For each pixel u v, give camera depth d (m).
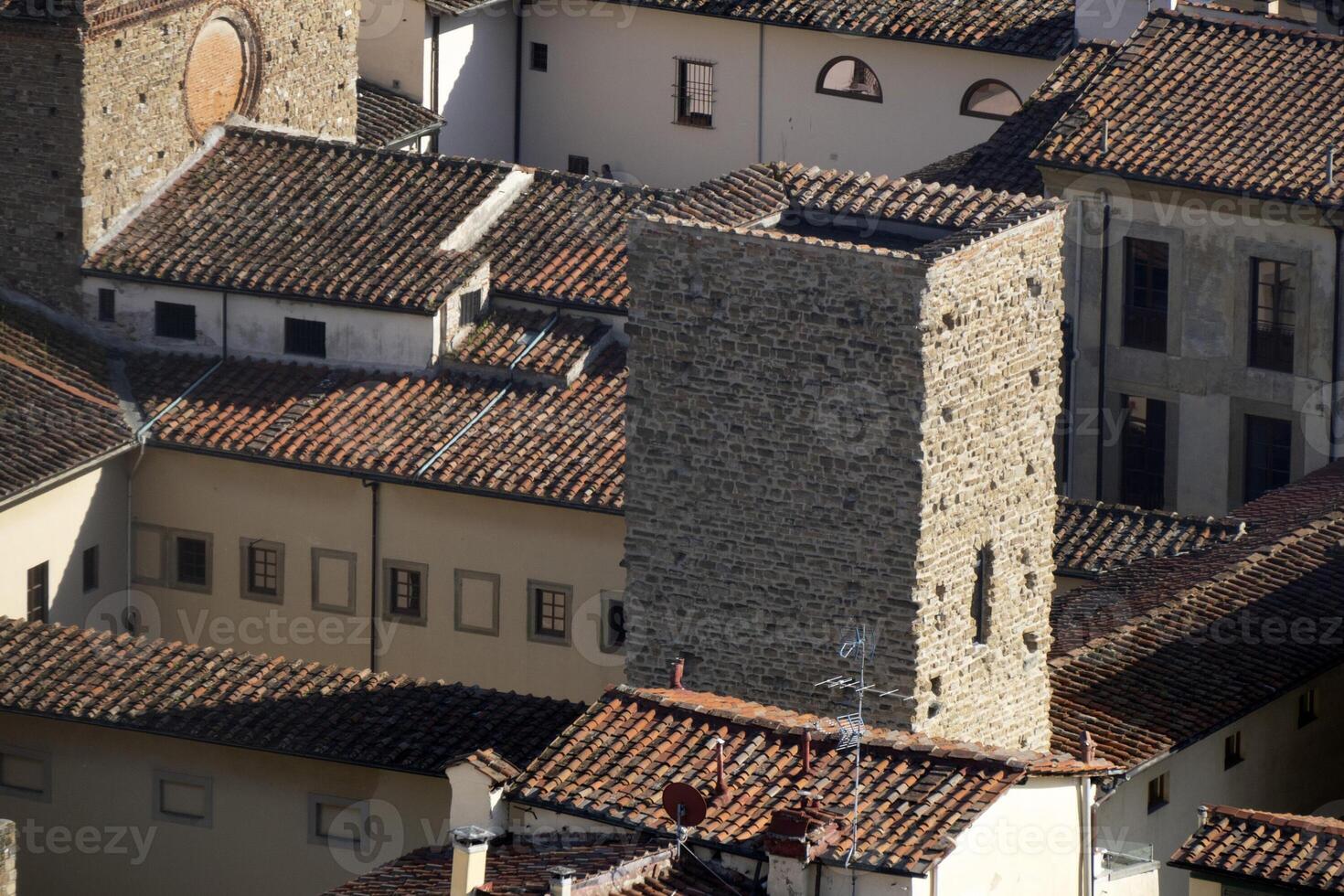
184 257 147.88
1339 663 131.12
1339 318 156.88
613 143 191.12
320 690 122.12
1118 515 141.50
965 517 113.19
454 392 143.75
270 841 121.38
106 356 147.88
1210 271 159.25
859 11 183.00
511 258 147.50
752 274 111.00
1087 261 161.38
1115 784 115.50
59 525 140.38
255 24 155.50
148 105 150.00
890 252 108.75
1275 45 163.38
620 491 136.75
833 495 111.81
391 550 141.38
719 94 187.88
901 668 112.12
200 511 143.75
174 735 120.56
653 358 113.44
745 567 113.88
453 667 141.50
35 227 148.75
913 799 99.19
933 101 182.50
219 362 147.50
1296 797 132.88
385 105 181.38
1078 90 167.88
